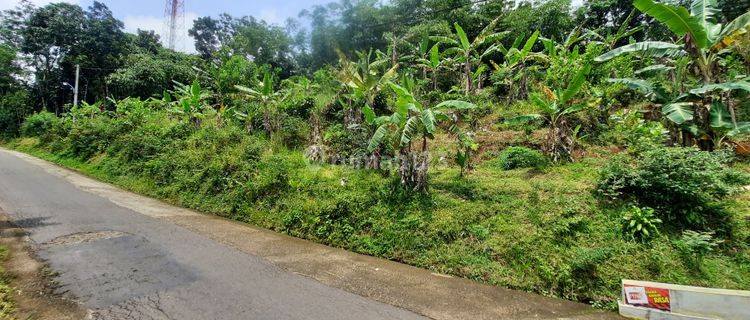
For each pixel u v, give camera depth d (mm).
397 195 6770
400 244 5801
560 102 7895
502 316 3893
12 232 5793
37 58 26109
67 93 28062
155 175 10336
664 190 5145
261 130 11930
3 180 10141
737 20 6426
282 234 6852
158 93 21766
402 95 6973
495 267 4965
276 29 27453
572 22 18172
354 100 11438
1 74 26297
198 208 8594
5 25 25359
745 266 4281
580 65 10641
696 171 4871
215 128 11109
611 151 8102
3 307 3510
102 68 25750
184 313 3574
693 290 3727
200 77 21938
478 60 14672
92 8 26859
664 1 7141
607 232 4996
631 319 3885
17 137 23906
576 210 5414
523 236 5168
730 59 8836
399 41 17062
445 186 7004
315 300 4031
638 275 4375
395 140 7445
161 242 5762
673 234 4793
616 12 18125
